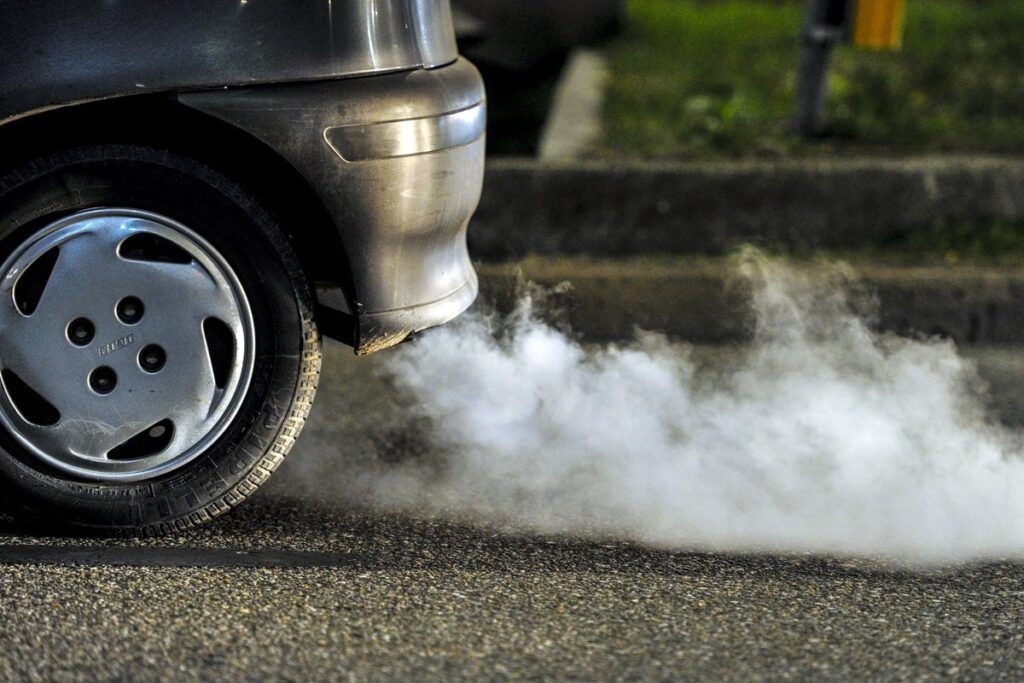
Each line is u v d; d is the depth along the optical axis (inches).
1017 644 158.4
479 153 187.8
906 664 152.0
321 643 152.1
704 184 331.3
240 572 171.3
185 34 168.9
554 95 430.9
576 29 514.3
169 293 174.2
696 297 295.9
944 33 530.3
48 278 173.0
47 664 145.9
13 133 175.9
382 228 175.9
